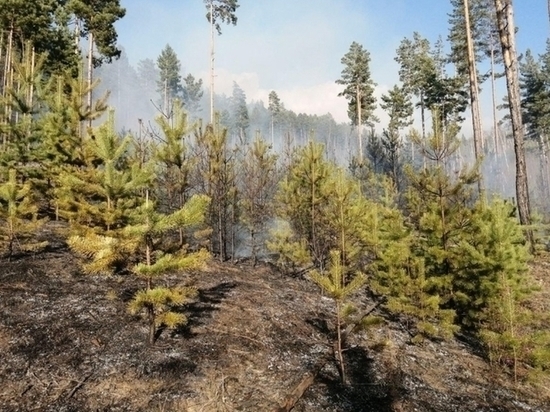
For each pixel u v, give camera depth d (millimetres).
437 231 10148
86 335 6438
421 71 43688
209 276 10961
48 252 10070
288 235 13625
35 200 13539
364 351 7859
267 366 6473
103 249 6309
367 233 12000
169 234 9953
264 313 8734
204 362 6223
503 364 8211
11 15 23391
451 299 10062
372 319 6730
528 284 11281
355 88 40812
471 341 9531
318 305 10266
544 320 10516
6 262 8945
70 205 9812
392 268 9492
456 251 9906
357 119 42000
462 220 10047
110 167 7402
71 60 27188
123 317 7230
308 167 12992
